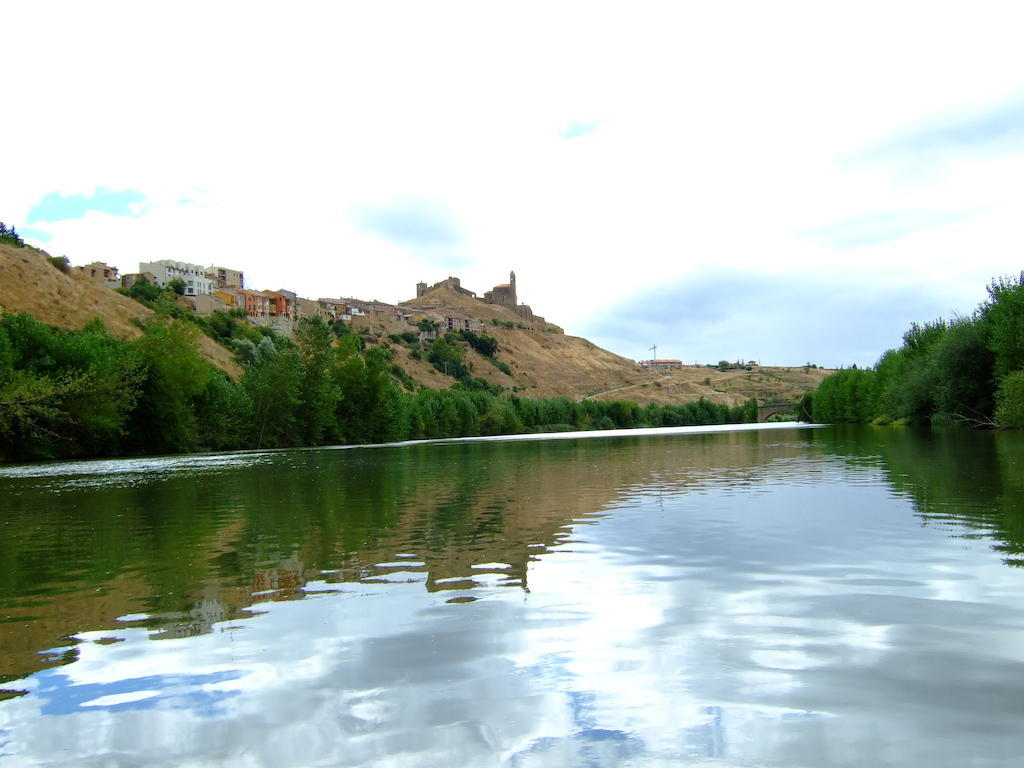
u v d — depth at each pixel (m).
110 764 4.47
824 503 15.42
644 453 43.59
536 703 5.19
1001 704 4.99
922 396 69.50
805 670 5.67
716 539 11.41
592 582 8.73
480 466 34.16
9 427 47.72
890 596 7.72
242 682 5.77
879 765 4.22
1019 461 25.27
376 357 97.38
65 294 93.19
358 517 15.51
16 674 6.10
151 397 60.53
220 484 26.34
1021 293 55.31
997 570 8.77
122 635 7.16
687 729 4.73
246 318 154.38
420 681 5.66
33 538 13.88
